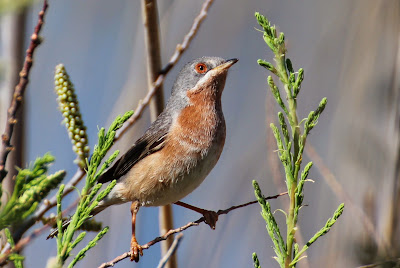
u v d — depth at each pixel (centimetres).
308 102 1323
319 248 1098
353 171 1045
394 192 958
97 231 721
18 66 839
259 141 1332
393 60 1098
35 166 480
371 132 1057
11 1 460
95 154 574
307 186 1193
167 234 686
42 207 688
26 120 846
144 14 940
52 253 1077
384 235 920
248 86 1413
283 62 599
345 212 1030
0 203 471
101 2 1425
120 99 1117
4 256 486
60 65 750
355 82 1152
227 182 1323
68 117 748
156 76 942
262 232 1245
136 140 1048
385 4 1165
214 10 1434
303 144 585
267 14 1428
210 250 1195
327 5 1362
